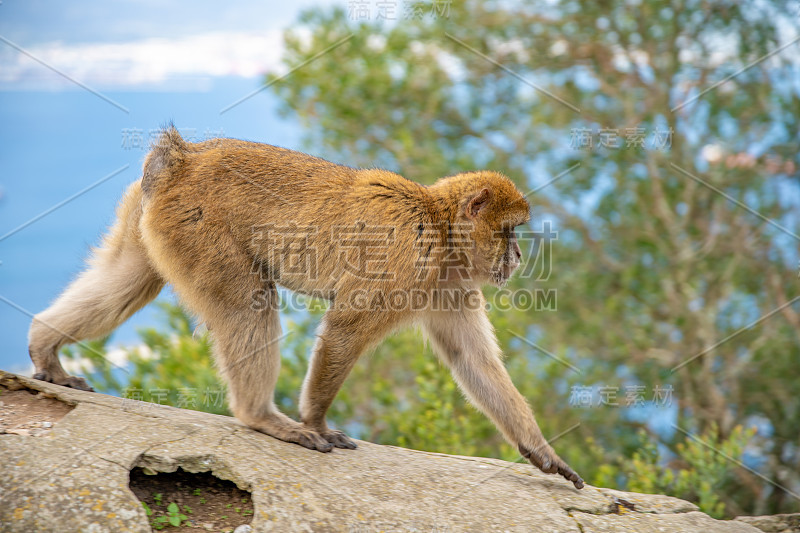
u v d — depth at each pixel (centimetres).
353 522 436
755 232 1158
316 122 1155
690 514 523
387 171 582
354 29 1149
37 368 536
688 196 1156
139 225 549
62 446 435
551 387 1030
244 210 529
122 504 406
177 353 853
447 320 592
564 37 1209
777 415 1066
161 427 480
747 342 1101
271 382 534
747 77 1156
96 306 550
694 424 1067
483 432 880
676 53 1184
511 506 491
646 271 1198
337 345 526
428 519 453
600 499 528
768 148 1161
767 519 591
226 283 526
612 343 1137
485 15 1209
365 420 945
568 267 1177
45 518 390
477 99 1230
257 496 436
